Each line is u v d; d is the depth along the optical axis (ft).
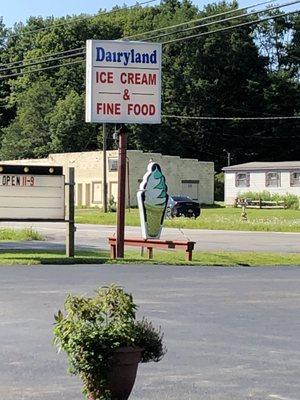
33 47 353.10
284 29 339.98
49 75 330.95
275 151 321.11
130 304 21.04
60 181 77.36
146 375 28.60
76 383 27.07
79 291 50.78
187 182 254.27
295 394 26.17
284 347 33.91
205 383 27.50
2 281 56.34
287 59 342.03
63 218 77.20
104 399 20.22
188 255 77.36
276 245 101.45
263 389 26.76
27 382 27.17
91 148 310.45
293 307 46.09
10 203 75.87
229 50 315.37
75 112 302.86
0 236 105.60
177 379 28.04
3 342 33.96
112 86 77.51
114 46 77.41
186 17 320.29
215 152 320.70
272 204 236.43
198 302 47.65
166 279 60.39
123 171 77.61
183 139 312.29
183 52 312.71
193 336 36.17
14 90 341.21
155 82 78.69
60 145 305.94
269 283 59.16
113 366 20.11
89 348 19.93
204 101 314.14
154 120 78.69
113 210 222.89
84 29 326.65
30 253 79.71
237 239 112.47
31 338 34.86
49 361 30.40
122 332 20.25
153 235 82.89
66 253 78.59
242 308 45.42
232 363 30.68
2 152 321.11
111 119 77.51
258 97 317.22
